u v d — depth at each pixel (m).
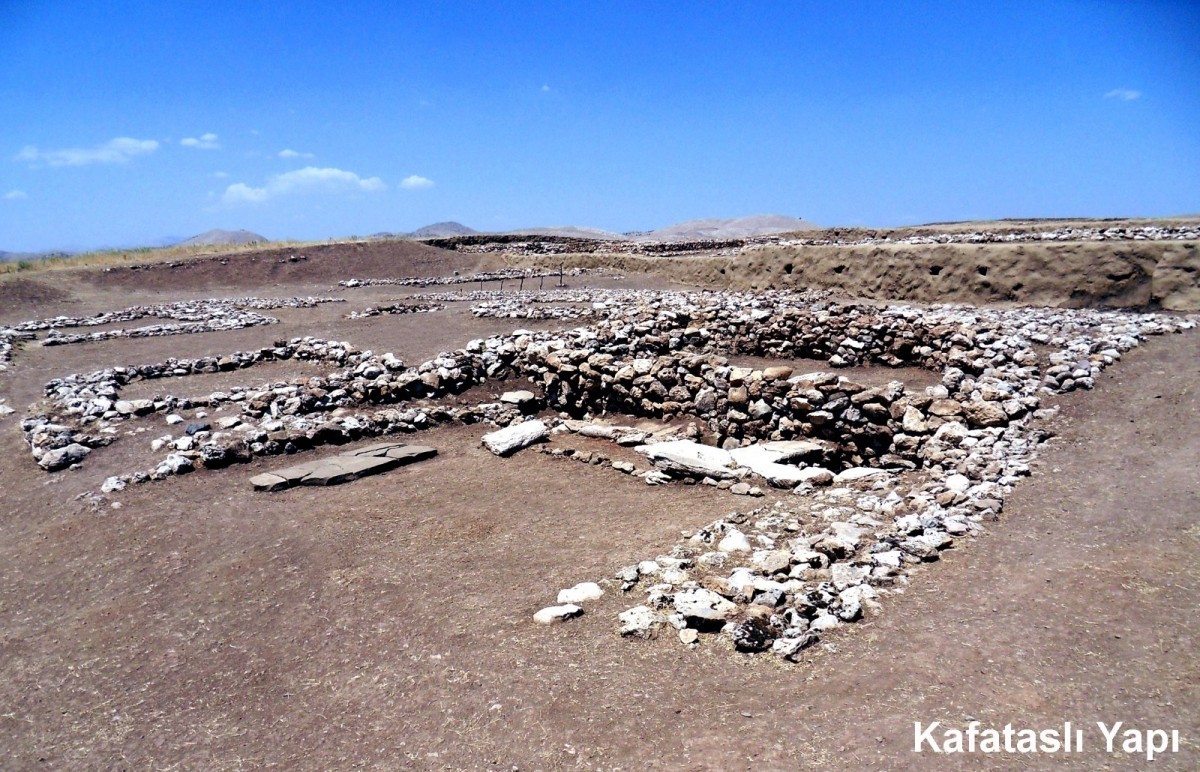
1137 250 15.87
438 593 7.38
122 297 31.75
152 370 16.17
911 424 10.49
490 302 24.47
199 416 13.24
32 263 36.44
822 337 14.61
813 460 10.88
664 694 5.41
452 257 43.19
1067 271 16.91
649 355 14.92
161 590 7.96
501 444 12.15
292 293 32.97
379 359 15.80
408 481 10.88
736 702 5.24
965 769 4.42
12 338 20.50
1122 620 5.73
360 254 41.94
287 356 17.98
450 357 15.35
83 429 12.58
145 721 5.87
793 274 24.31
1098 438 9.23
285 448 12.03
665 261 32.94
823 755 4.63
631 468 11.03
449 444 12.77
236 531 9.21
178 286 34.62
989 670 5.30
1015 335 12.70
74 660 6.82
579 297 24.47
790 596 6.33
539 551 8.26
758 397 11.89
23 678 6.59
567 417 14.10
